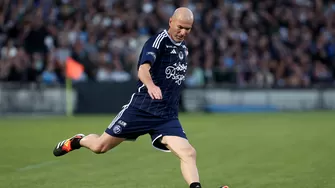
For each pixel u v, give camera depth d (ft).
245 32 281.13
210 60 253.24
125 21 264.52
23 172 95.55
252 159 110.83
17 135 154.40
